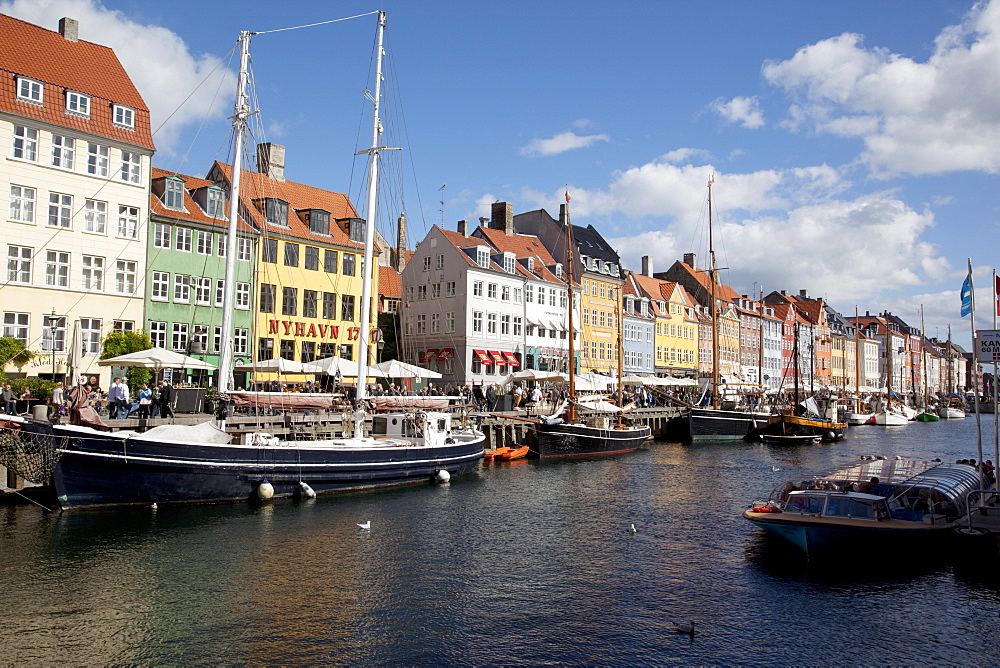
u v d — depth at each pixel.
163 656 13.16
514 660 13.34
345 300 50.59
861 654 13.82
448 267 58.47
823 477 22.22
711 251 61.94
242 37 29.05
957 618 15.55
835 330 129.62
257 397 27.89
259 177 49.94
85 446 22.09
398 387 49.72
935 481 20.77
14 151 35.47
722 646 14.08
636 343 77.69
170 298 41.16
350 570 18.44
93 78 39.31
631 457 44.44
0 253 34.88
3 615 14.84
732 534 22.91
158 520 22.44
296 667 12.86
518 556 20.12
